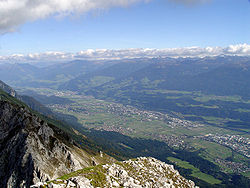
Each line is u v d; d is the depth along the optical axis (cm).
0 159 8819
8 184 7800
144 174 8325
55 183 5312
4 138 9950
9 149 9131
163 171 10012
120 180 6825
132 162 9281
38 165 8162
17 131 9931
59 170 9112
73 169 9975
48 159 9188
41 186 5041
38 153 8944
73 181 5591
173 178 9681
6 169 8406
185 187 9331
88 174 6366
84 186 5462
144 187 7056
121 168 8006
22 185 7669
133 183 6806
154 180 7975
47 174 8188
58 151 10250
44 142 10212
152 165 10112
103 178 6425
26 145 8844
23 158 8375
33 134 9756
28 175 7894
